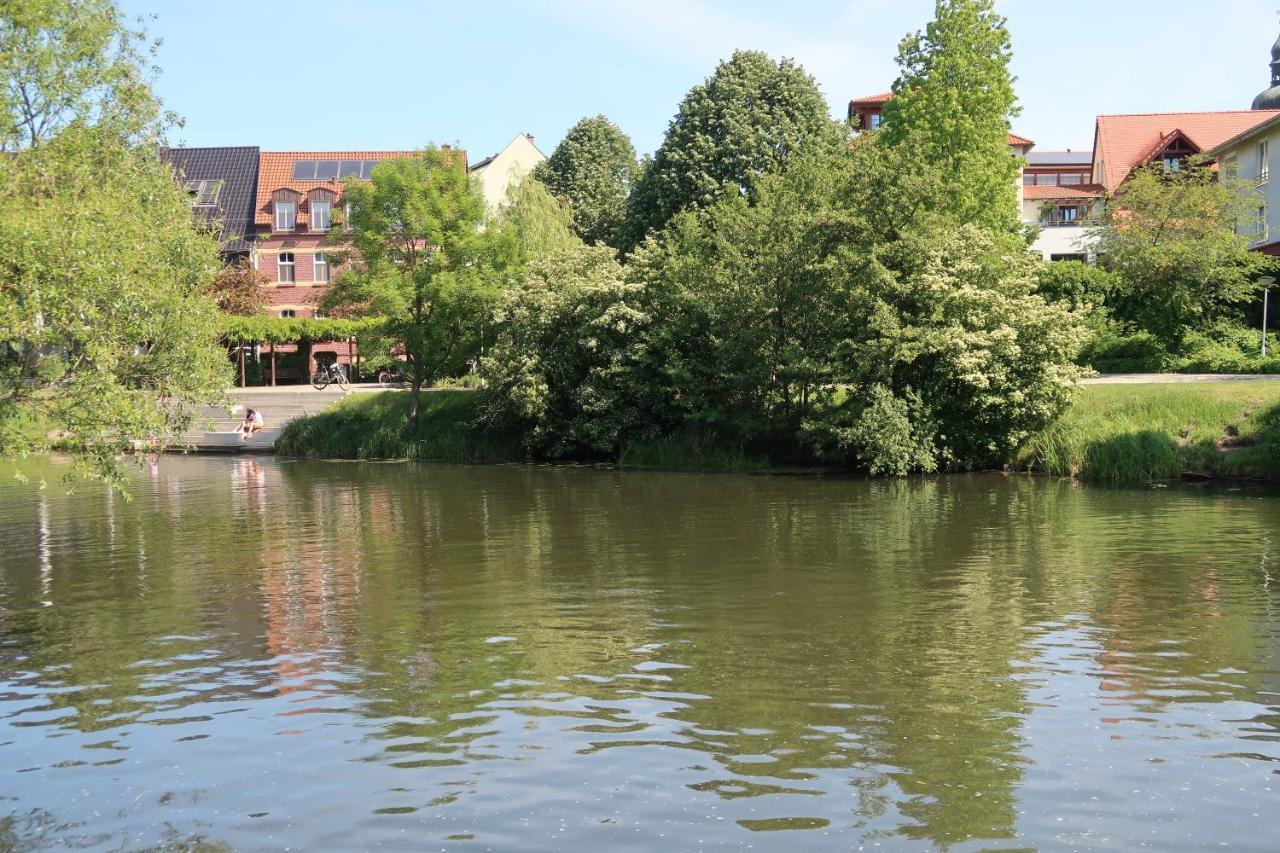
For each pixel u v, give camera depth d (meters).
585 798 7.63
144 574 16.81
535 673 10.80
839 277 30.23
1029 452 28.97
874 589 14.57
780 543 18.44
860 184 31.05
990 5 39.12
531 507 24.06
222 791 7.91
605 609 13.63
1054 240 59.03
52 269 13.34
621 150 74.94
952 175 35.97
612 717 9.38
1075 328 28.78
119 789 8.00
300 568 17.02
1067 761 8.21
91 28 19.31
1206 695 9.80
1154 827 7.06
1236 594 13.92
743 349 32.69
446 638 12.31
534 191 48.59
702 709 9.55
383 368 51.84
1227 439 26.67
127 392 14.05
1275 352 37.06
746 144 50.56
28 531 21.80
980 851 6.77
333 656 11.64
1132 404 28.94
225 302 56.00
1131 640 11.74
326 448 39.72
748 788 7.76
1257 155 50.00
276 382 57.47
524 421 37.25
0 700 10.27
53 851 7.00
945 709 9.47
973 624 12.55
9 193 14.83
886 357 28.81
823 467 31.55
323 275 63.09
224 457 39.59
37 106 18.33
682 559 17.08
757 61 53.56
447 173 40.09
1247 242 42.50
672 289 35.59
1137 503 22.62
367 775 8.14
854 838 6.95
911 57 40.50
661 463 33.81
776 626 12.59
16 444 13.76
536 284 37.09
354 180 39.66
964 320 28.94
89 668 11.37
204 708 9.90
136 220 16.64
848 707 9.55
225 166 65.25
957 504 23.12
